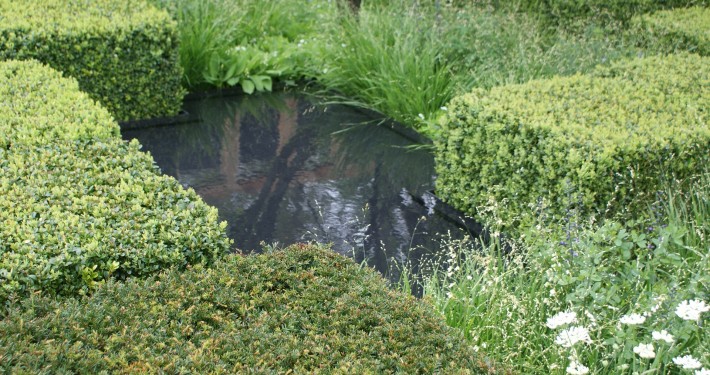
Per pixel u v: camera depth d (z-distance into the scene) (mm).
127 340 2875
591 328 3480
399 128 7648
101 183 4141
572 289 3760
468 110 5535
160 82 7465
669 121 5117
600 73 6523
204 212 3988
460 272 4348
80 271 3398
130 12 7520
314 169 6664
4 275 3223
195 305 3199
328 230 5488
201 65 8453
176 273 3430
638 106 5426
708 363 3076
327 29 8844
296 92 8859
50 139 4543
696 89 5832
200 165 6652
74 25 6914
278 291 3467
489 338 3781
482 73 7477
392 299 3365
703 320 3369
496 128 5199
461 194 5676
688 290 3422
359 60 8164
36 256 3363
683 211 4535
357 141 7383
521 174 5059
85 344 2861
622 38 8086
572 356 3215
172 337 2949
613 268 3873
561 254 3869
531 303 3838
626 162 4586
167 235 3670
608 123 5051
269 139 7359
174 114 7691
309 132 7582
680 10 8766
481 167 5445
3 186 3908
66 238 3520
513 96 5590
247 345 2965
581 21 8766
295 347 2941
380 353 2928
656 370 3080
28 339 2801
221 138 7332
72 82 5723
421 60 7766
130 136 7230
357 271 3615
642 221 4211
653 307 3350
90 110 5172
